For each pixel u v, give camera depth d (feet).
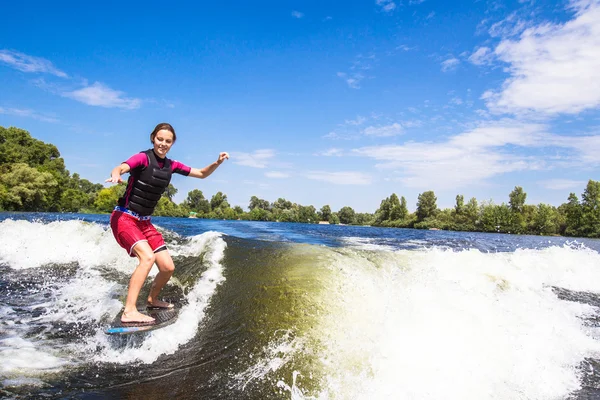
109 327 11.29
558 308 17.11
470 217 193.67
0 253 20.47
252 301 14.19
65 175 165.78
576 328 14.85
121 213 13.17
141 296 15.40
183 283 16.85
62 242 22.33
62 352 10.64
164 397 8.67
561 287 20.97
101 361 10.37
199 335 12.25
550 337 13.48
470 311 14.46
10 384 8.64
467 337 12.41
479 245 44.01
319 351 10.97
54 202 139.44
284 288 15.12
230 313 13.53
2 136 149.18
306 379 9.70
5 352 10.24
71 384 8.96
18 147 148.56
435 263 21.68
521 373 10.91
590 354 12.69
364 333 12.10
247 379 9.65
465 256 24.08
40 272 18.20
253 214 234.17
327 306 13.66
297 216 242.17
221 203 256.32
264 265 18.39
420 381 9.94
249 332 12.06
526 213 178.29
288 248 22.38
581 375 11.18
